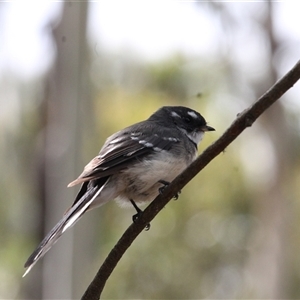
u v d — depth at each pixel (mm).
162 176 7809
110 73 15867
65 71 12594
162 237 15617
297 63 5820
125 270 15234
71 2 12570
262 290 16031
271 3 17328
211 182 15961
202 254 15703
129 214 14961
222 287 15672
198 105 16188
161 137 8078
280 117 16875
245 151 16406
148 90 16266
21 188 14430
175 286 15320
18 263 13844
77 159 12312
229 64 16719
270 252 16266
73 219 6918
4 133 14469
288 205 16688
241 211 16125
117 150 7684
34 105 13883
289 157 16891
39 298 12188
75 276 11625
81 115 12547
